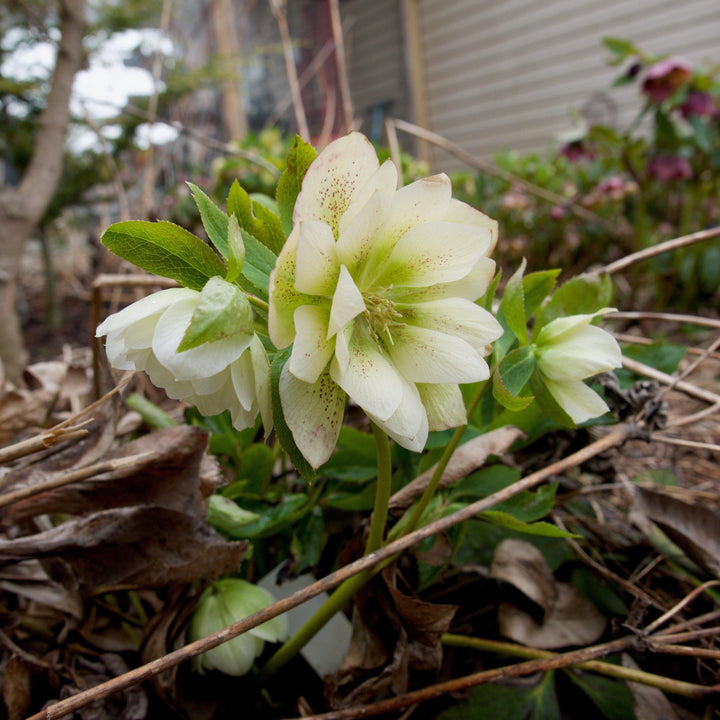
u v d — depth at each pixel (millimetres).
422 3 2428
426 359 220
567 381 254
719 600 318
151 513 282
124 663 309
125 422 395
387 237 223
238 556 285
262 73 2123
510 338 285
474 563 340
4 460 245
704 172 1077
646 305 1120
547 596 332
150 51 1178
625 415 330
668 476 437
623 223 1229
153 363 211
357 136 211
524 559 336
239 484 349
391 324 223
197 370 191
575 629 326
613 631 296
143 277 386
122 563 285
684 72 928
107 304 1128
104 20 1087
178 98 1249
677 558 347
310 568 358
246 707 315
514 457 384
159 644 289
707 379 690
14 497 256
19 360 706
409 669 295
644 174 1002
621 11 2018
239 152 593
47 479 299
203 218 218
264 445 364
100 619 345
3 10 974
